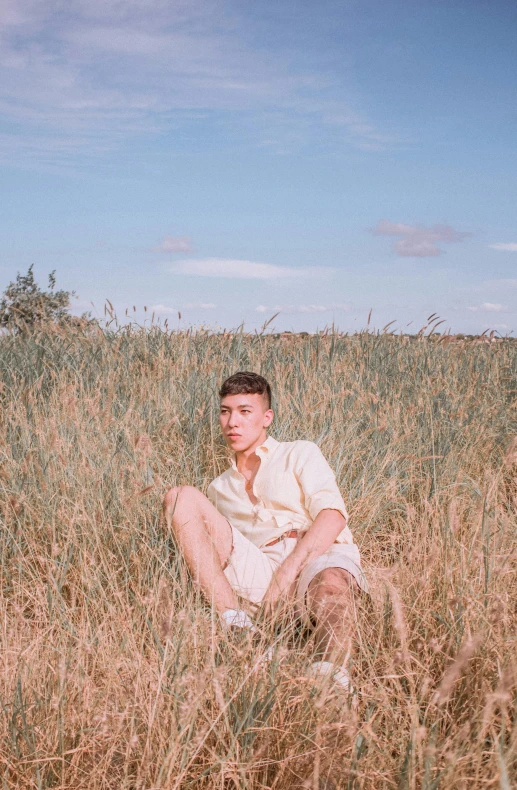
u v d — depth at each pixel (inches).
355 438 195.2
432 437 201.5
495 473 192.7
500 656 91.3
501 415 233.1
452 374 268.5
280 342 290.2
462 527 151.3
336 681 86.4
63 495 149.3
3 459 166.4
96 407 177.9
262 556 129.3
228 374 241.1
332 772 76.8
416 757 74.4
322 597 109.0
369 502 174.6
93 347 264.7
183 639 91.1
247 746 79.2
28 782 77.5
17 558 132.8
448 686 72.2
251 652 93.8
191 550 122.4
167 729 82.3
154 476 167.9
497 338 315.9
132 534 137.0
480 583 113.2
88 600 120.5
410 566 125.6
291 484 135.3
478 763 70.1
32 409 195.2
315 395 216.2
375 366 267.3
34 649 98.5
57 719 82.0
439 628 105.3
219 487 144.3
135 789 78.1
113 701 91.4
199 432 197.5
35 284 453.7
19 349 266.5
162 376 237.5
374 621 111.2
